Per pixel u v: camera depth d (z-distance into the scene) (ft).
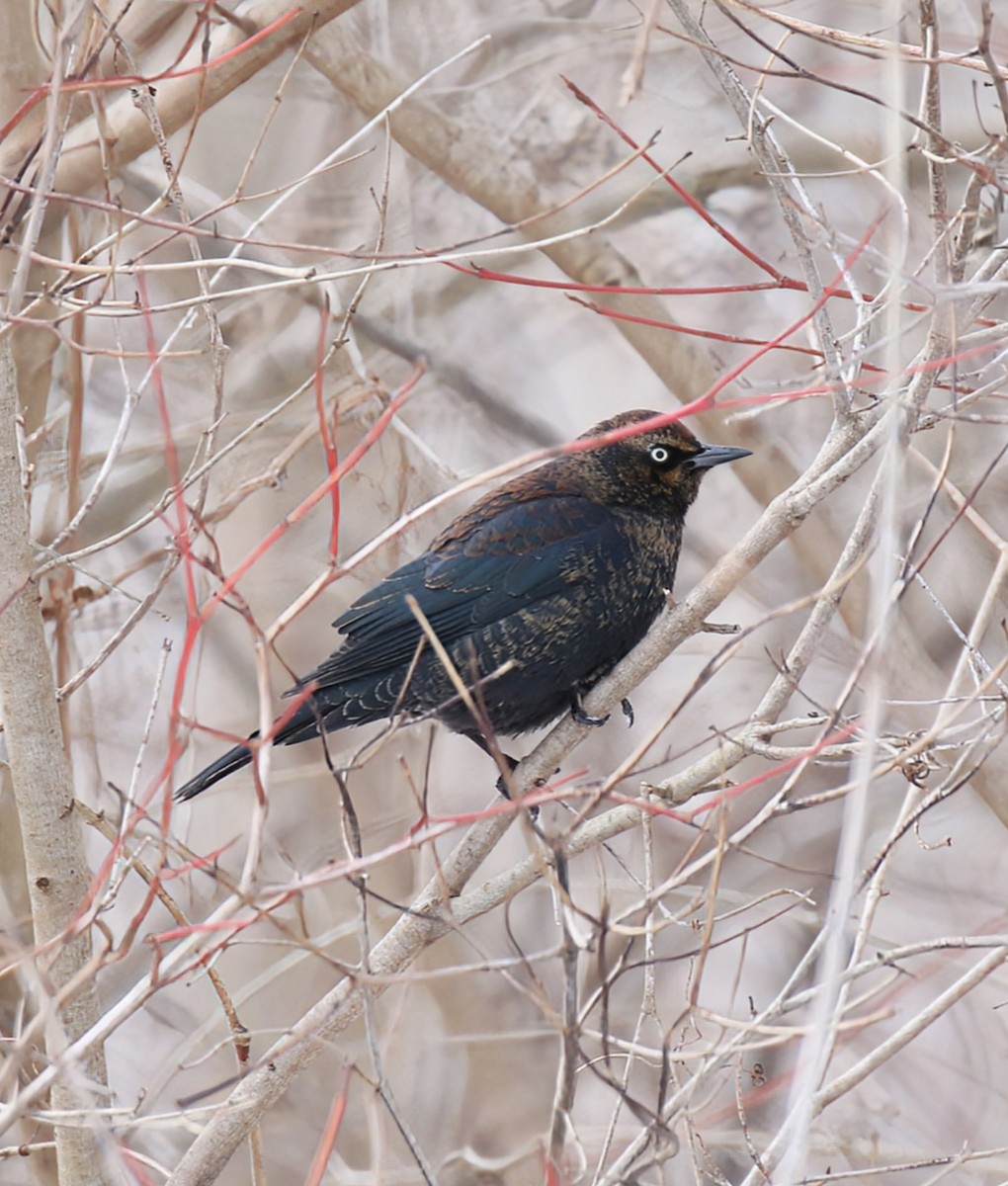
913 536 24.97
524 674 36.88
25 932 40.14
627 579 37.35
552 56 52.13
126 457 52.85
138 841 41.16
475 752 56.29
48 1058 25.44
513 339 64.69
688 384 45.80
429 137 45.60
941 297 24.40
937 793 25.54
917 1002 48.80
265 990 50.80
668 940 50.98
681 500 38.45
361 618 37.01
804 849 53.21
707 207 54.85
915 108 49.24
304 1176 48.21
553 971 49.44
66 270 30.86
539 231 46.01
